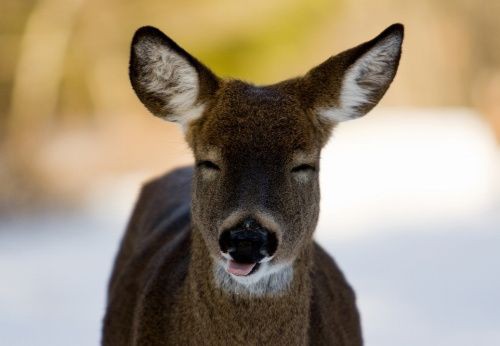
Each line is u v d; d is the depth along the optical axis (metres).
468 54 35.81
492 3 35.72
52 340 11.72
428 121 29.39
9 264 15.98
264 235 5.86
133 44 6.39
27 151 24.17
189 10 30.89
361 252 15.96
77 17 30.73
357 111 6.55
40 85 29.38
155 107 6.50
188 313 6.44
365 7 33.66
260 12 30.86
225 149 6.11
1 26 29.77
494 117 25.64
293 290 6.30
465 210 18.91
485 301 13.16
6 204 22.03
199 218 6.25
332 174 22.48
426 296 13.48
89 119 30.52
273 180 6.04
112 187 23.89
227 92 6.37
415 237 16.98
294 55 31.16
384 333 11.91
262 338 6.25
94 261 16.09
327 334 6.87
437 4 35.56
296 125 6.21
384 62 6.50
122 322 7.39
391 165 23.20
